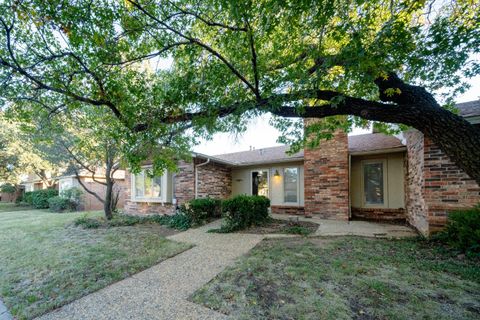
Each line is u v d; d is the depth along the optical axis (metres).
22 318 2.54
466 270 3.28
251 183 11.06
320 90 3.04
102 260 4.28
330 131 5.32
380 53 2.51
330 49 3.35
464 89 3.67
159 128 3.44
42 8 2.47
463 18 3.08
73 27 2.61
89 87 3.31
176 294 2.94
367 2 2.79
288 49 3.34
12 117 3.60
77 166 11.23
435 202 4.95
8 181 16.66
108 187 8.87
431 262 3.64
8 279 3.54
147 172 4.15
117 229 7.20
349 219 7.83
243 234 6.00
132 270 3.78
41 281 3.45
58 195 14.91
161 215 9.16
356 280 3.08
